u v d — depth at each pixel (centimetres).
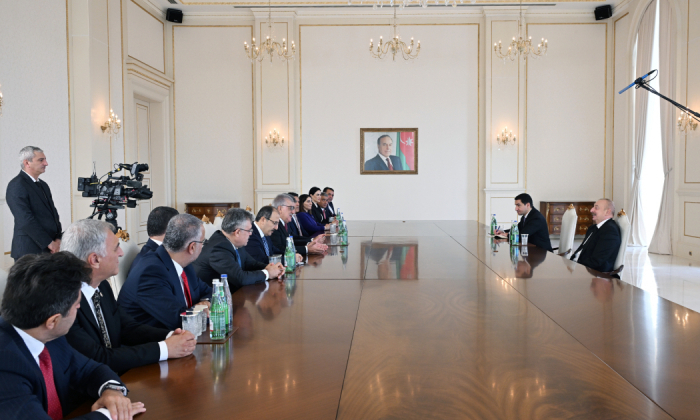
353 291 258
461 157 977
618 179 942
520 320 202
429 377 144
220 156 980
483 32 958
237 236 294
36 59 593
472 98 968
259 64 955
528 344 172
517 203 524
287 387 139
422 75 972
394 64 973
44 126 608
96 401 129
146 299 211
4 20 539
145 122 930
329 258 371
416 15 961
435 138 977
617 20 939
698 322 197
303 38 971
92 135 680
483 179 975
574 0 908
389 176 986
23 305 120
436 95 972
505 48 947
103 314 185
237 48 969
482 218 977
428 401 128
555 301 233
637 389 135
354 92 977
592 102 963
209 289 265
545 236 505
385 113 977
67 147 653
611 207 421
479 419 119
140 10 859
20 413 113
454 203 983
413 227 626
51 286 121
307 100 978
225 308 185
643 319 201
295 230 560
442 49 966
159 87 916
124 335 193
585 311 214
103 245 172
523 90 952
